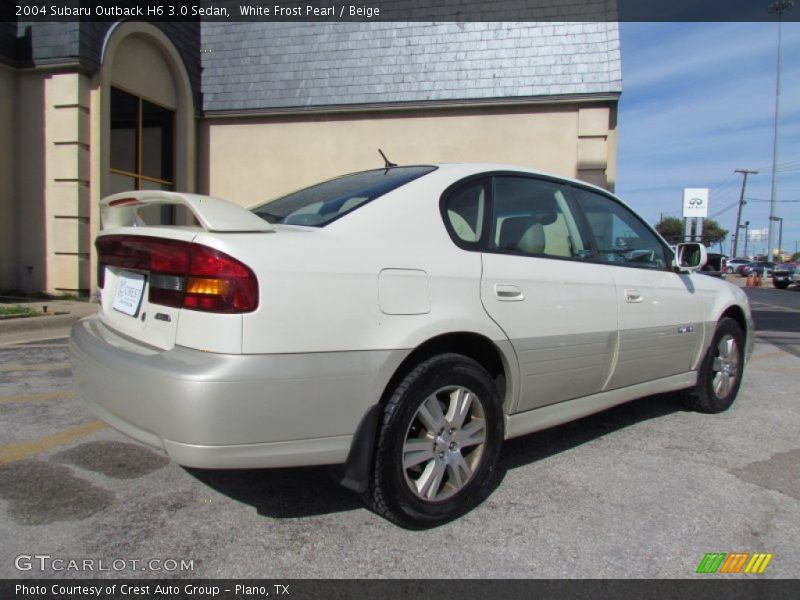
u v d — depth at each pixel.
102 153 9.91
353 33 12.12
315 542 2.56
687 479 3.33
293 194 3.42
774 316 13.18
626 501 3.03
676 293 4.10
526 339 3.00
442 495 2.72
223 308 2.19
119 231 2.74
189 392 2.11
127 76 10.73
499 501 3.00
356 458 2.44
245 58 12.52
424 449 2.64
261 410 2.19
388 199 2.77
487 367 3.04
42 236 9.87
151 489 3.01
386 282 2.51
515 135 11.53
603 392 3.62
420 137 11.87
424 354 2.70
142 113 11.26
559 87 11.20
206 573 2.32
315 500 2.94
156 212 10.95
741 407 4.88
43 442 3.60
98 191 9.86
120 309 2.77
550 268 3.22
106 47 9.82
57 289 9.87
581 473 3.38
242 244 2.26
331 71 12.11
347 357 2.36
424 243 2.74
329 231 2.54
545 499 3.03
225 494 2.98
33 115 9.74
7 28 9.44
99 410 2.55
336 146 12.23
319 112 12.10
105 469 3.23
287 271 2.28
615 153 11.30
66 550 2.45
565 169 11.41
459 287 2.75
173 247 2.38
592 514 2.88
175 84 11.98
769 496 3.13
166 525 2.67
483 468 2.86
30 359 5.81
